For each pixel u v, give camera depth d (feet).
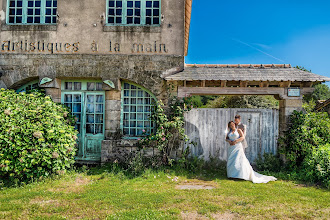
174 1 25.27
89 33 25.26
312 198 15.37
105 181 19.29
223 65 25.57
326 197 15.53
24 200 14.89
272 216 12.75
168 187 17.93
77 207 13.84
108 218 12.19
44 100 22.81
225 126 24.95
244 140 21.03
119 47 25.05
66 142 20.27
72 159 21.59
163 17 25.08
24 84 26.58
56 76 24.99
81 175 20.49
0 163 17.30
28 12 26.07
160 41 25.05
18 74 25.20
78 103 25.99
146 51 25.02
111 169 21.88
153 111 24.62
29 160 17.98
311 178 19.40
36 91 25.09
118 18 25.84
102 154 24.06
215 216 12.75
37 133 18.04
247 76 23.18
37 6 26.08
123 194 15.99
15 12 26.03
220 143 24.84
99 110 25.84
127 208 13.71
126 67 24.88
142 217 12.26
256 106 46.50
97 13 25.39
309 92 23.62
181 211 13.34
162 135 22.77
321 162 18.93
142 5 25.80
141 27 25.08
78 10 25.46
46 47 25.26
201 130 24.98
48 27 25.32
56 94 25.45
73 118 24.66
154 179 19.86
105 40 25.18
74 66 24.99
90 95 25.94
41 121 19.72
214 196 15.69
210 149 24.88
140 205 14.08
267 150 24.73
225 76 23.21
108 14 25.82
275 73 23.72
